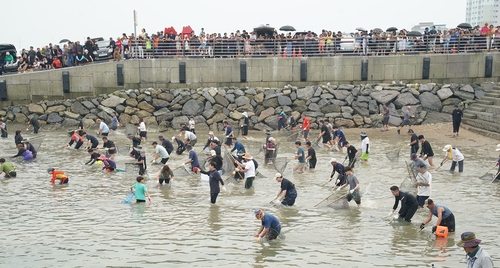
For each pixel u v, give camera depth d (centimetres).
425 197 1491
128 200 1655
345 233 1342
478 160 2309
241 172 1948
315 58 3547
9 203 1645
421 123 3397
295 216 1504
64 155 2516
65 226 1410
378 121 3369
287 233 1347
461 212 1512
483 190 1778
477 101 3378
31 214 1524
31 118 3416
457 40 3581
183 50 3588
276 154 2306
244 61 3550
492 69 3522
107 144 2319
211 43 3619
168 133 3341
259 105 3462
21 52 3734
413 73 3544
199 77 3569
